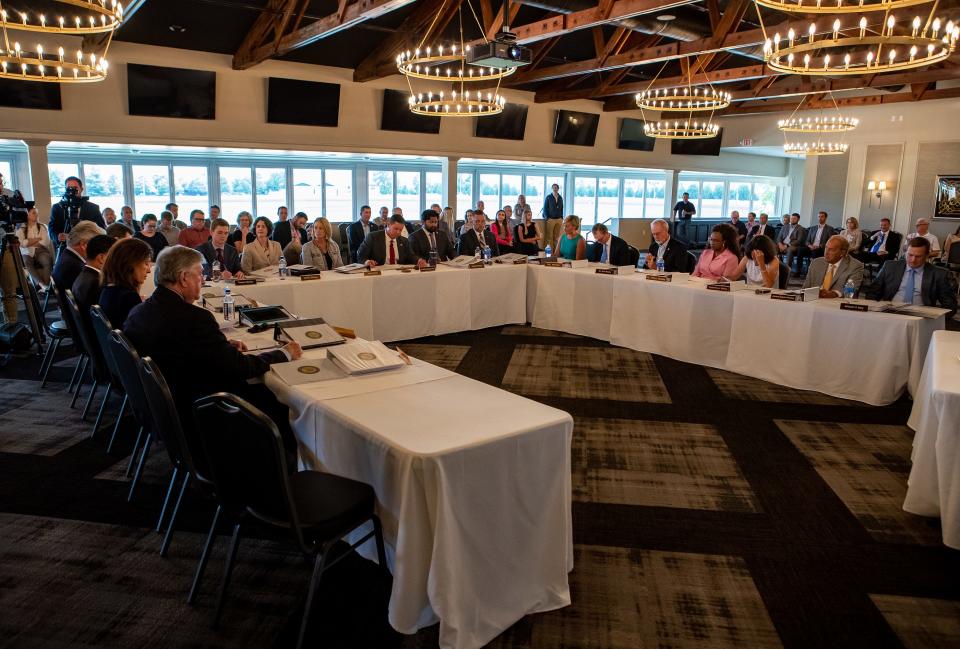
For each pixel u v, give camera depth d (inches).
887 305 176.7
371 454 78.9
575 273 252.5
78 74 317.4
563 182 630.5
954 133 479.2
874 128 518.0
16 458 133.5
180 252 97.8
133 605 86.9
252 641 80.2
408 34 365.1
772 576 96.8
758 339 197.2
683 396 181.5
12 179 398.9
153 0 306.0
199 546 101.7
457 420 83.0
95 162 412.2
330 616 84.9
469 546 76.4
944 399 101.2
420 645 79.7
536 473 82.4
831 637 83.6
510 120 492.1
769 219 773.9
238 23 340.8
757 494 123.5
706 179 725.9
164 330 94.3
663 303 222.1
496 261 271.9
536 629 83.2
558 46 436.8
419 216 536.7
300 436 93.7
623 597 90.8
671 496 122.3
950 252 397.7
